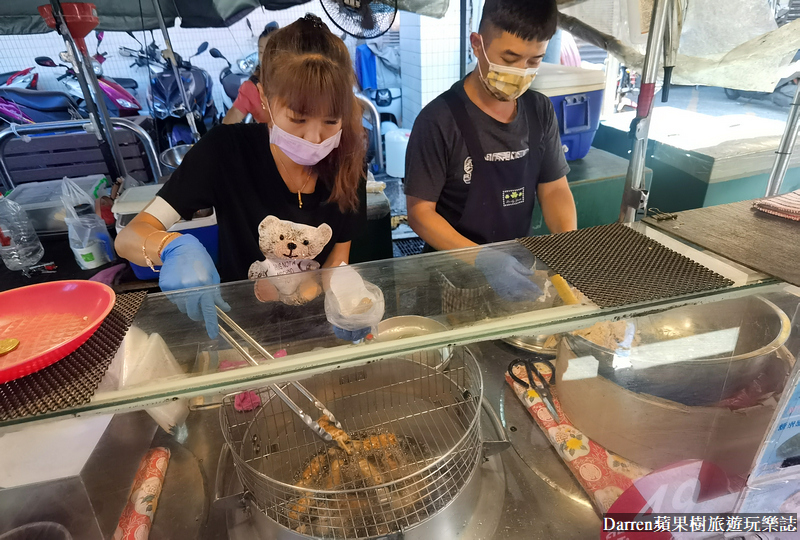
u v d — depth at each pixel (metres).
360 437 0.85
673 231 0.94
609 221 2.27
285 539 0.69
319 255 1.44
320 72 0.99
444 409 0.90
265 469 0.80
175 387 0.61
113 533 0.75
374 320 0.76
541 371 1.04
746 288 0.74
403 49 3.88
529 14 1.26
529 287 0.80
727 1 1.56
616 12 1.82
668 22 1.01
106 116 2.20
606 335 0.87
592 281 0.79
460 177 1.55
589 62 2.95
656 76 0.96
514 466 0.88
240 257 1.40
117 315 0.74
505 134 1.51
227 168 1.27
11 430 0.56
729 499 0.77
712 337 0.86
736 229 0.92
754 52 1.58
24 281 2.05
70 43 1.96
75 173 2.58
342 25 1.84
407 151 1.57
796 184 2.13
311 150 1.12
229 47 3.39
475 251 0.95
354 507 0.69
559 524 0.77
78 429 0.79
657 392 0.79
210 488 0.85
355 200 1.38
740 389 0.75
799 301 0.76
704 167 2.03
